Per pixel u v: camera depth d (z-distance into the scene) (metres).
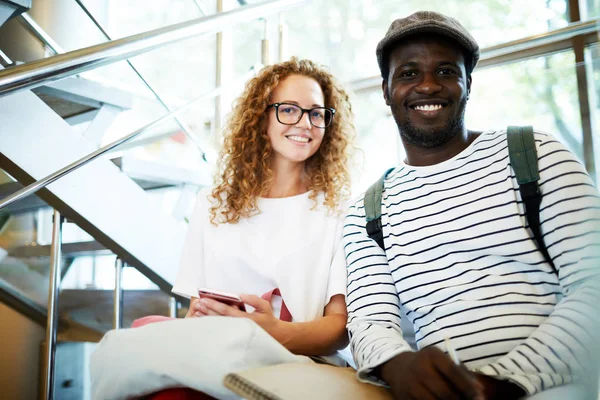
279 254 1.29
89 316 2.03
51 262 1.70
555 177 1.02
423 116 1.17
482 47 2.13
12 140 1.45
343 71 2.65
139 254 1.77
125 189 1.73
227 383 0.75
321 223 1.35
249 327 0.83
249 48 2.59
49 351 1.68
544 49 2.01
